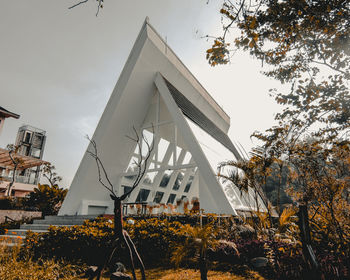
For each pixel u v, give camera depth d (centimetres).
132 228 588
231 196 964
